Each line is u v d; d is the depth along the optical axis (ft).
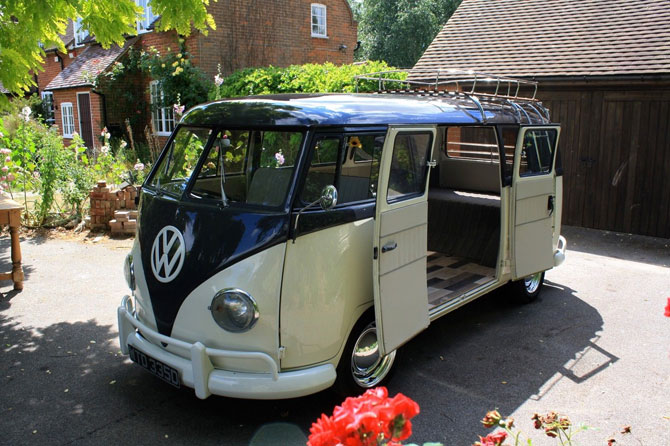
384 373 14.34
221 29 51.06
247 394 11.51
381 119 13.66
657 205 32.58
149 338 13.01
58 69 76.28
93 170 34.37
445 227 21.74
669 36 34.12
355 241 12.88
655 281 24.34
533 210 19.15
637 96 32.50
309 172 12.25
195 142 14.11
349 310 12.82
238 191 12.78
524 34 41.06
